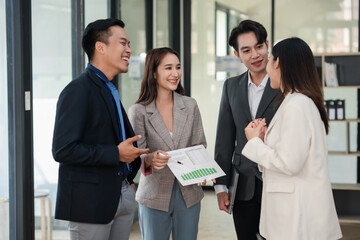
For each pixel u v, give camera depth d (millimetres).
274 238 2035
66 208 1997
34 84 2879
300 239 1965
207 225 5152
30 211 2682
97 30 2104
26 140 2643
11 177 2602
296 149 1932
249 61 2621
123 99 4477
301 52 2035
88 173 2006
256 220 2736
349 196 5207
